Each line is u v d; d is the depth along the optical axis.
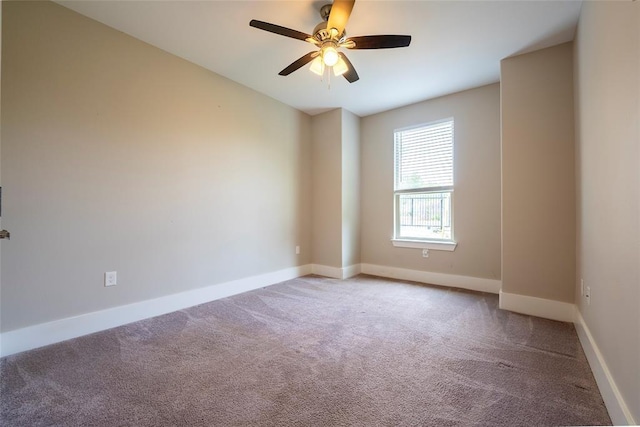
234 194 3.22
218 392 1.47
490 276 3.29
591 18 1.72
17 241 1.86
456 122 3.50
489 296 3.12
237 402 1.39
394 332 2.20
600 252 1.56
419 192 3.80
